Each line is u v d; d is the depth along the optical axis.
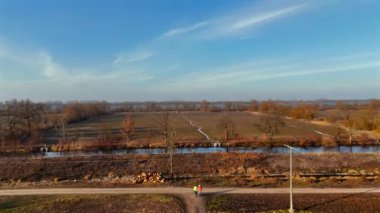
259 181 43.47
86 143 71.75
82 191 40.78
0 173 51.22
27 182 46.59
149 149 69.62
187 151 66.44
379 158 55.09
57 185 43.66
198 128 98.31
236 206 35.00
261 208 34.34
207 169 52.06
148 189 41.16
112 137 77.81
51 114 130.62
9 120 91.56
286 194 38.38
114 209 34.81
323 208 34.19
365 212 33.09
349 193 38.34
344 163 53.09
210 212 33.56
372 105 117.00
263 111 140.38
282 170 50.34
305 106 135.12
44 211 34.56
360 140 72.31
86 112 133.75
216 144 71.31
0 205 36.41
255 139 73.44
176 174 48.69
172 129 70.50
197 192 38.19
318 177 44.81
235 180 43.91
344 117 101.88
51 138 82.19
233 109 181.88
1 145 71.56
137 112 176.00
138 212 33.94
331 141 71.00
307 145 70.69
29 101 99.69
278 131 83.94
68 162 55.69
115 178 47.41
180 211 34.00
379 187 40.28
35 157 60.59
